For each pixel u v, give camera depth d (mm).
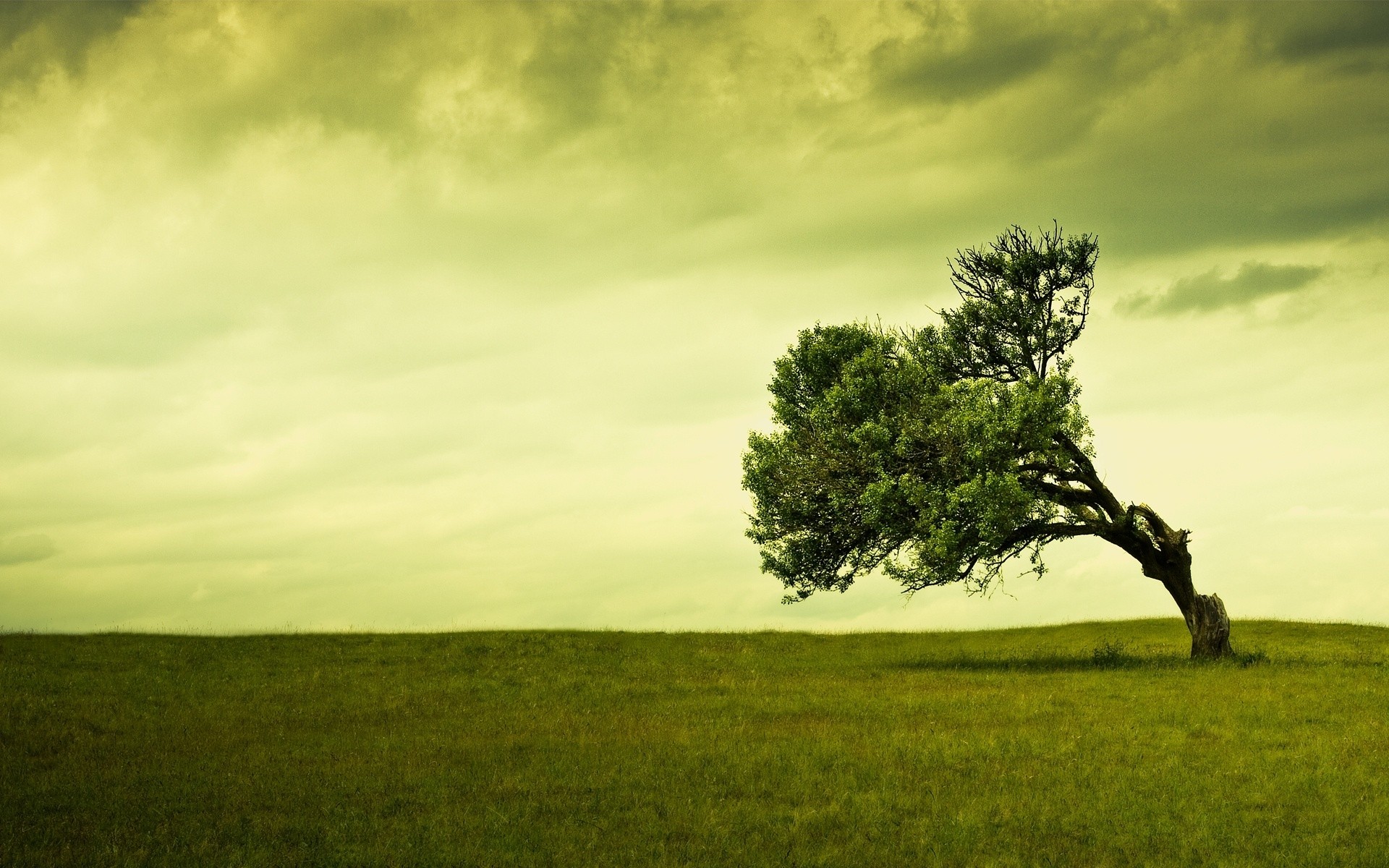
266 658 33500
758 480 34875
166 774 16219
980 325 36281
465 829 12586
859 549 35344
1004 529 31656
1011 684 27078
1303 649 37375
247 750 18344
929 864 11148
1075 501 34781
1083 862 11281
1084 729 19297
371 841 12117
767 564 35438
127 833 12641
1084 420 32938
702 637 42406
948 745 17688
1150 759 16438
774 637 43562
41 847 12016
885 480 31922
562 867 11172
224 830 12734
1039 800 13797
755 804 13773
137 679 28312
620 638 40656
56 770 16688
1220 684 26000
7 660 31094
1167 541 34000
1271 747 17406
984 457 31578
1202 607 33781
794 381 36469
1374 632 42656
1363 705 21906
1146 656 34969
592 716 22312
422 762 16953
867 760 16500
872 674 30719
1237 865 10984
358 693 26688
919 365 35375
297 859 11430
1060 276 35312
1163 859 11344
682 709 23375
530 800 14078
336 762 17078
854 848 11711
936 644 43125
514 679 29562
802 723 20953
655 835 12320
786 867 11055
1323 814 12836
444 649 36281
